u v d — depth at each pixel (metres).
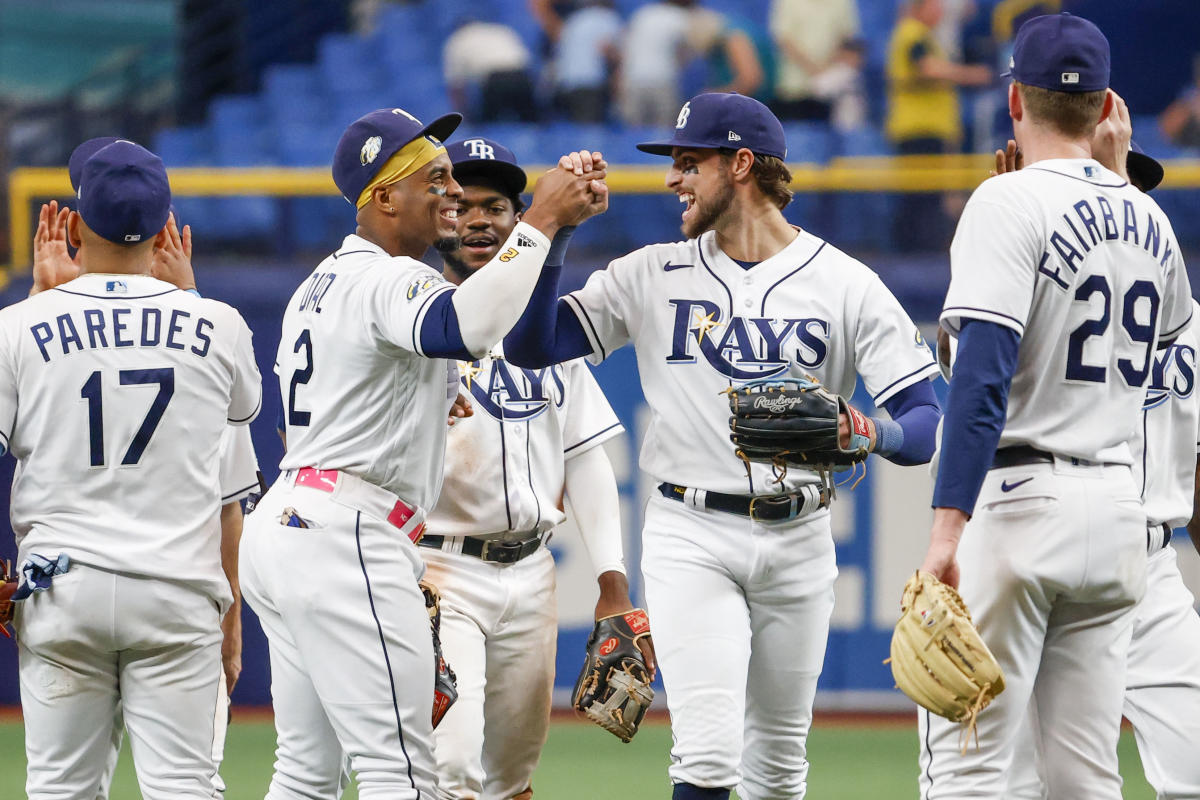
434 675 13.59
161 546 13.62
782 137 15.07
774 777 15.60
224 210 36.53
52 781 13.80
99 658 13.70
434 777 13.49
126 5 63.16
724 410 14.75
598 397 17.00
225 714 16.41
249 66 46.72
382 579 13.21
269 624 13.78
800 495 14.74
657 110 40.47
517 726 16.39
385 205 13.93
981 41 39.47
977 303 11.98
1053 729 12.90
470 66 42.12
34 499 13.70
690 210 15.10
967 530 12.70
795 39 40.59
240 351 14.54
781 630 15.12
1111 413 12.47
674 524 15.05
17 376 13.59
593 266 33.06
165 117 44.53
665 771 25.06
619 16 43.16
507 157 16.45
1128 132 13.43
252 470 15.98
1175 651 14.69
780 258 14.95
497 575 15.95
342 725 13.15
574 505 16.84
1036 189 12.32
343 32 47.25
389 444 13.31
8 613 13.64
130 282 14.03
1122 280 12.42
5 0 61.16
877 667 29.95
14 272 33.72
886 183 33.34
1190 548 29.42
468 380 15.90
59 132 42.84
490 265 12.66
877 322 14.70
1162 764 14.66
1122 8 42.91
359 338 13.12
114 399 13.57
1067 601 12.60
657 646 14.79
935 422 14.35
